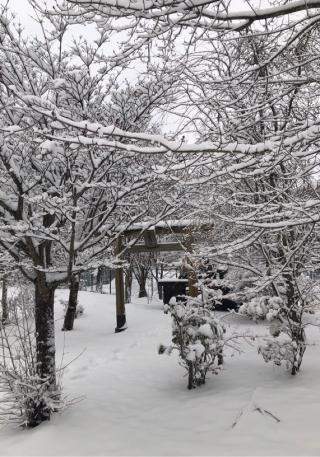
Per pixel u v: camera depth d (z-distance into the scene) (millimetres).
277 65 5980
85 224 5758
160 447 4117
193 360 5727
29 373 5336
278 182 6430
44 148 3420
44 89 4898
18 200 5027
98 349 9812
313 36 5621
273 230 5180
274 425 4309
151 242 11484
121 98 5031
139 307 17703
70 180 4754
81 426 4855
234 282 8578
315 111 6254
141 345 9680
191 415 4934
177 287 15641
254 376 6215
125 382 6730
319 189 6559
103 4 3539
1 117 4754
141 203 5809
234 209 6922
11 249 5199
